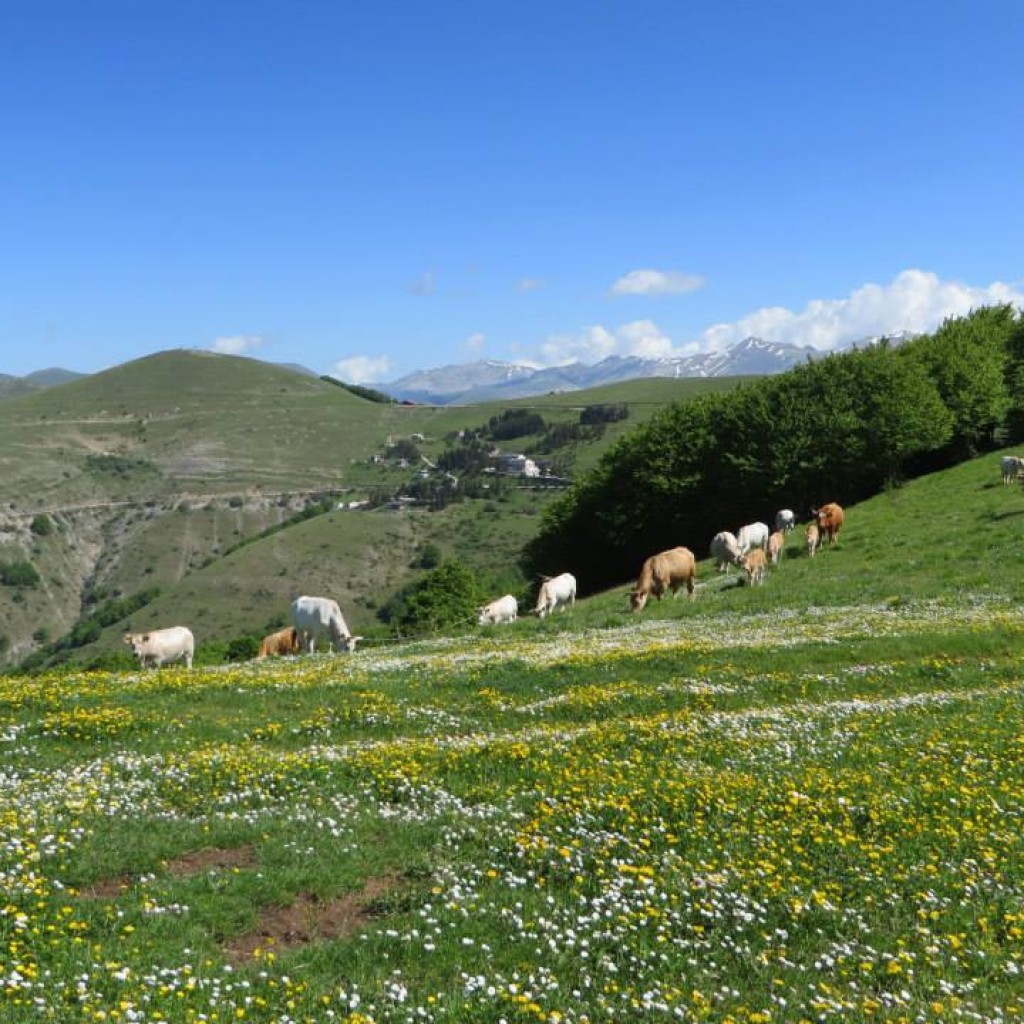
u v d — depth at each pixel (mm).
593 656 25922
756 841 12555
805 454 74938
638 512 84312
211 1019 8109
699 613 37906
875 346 84375
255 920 10445
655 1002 8906
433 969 9438
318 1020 8250
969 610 32844
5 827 12008
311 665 28594
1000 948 10102
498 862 12109
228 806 14062
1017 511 50625
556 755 16500
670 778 15016
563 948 10016
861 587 39344
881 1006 8930
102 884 11133
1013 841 12602
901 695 22062
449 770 15820
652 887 11172
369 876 11758
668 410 88625
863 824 13234
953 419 73875
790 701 21859
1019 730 17797
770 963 9797
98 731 18172
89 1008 7992
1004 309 93938
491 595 92625
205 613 158750
